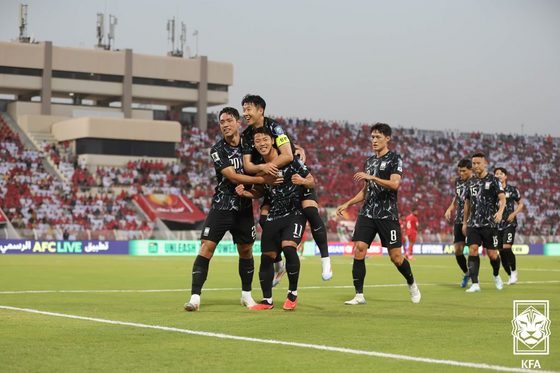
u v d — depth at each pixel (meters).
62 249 40.19
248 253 10.96
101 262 29.36
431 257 39.59
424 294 14.22
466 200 15.44
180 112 59.94
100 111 56.88
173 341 7.57
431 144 62.19
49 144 51.69
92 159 50.91
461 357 6.75
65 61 55.25
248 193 10.48
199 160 54.94
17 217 44.12
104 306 11.09
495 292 14.88
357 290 11.81
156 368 6.21
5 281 17.45
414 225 35.94
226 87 60.84
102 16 57.56
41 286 15.88
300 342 7.55
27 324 8.82
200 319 9.40
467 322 9.23
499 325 8.95
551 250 48.84
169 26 60.06
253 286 16.11
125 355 6.79
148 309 10.63
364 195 12.09
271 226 10.78
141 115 58.19
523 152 64.38
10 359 6.56
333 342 7.57
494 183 15.12
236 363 6.43
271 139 10.45
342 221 51.09
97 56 56.16
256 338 7.79
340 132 60.78
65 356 6.72
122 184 50.06
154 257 36.28
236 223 10.68
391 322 9.20
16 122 54.62
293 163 10.74
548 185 62.41
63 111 55.88
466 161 16.11
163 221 47.19
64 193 46.97
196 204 49.78
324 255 11.67
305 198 11.35
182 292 14.38
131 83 57.28
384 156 11.75
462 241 16.45
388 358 6.68
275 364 6.39
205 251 10.54
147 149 52.50
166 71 58.25
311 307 11.17
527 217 58.94
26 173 47.75
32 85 54.69
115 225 45.62
